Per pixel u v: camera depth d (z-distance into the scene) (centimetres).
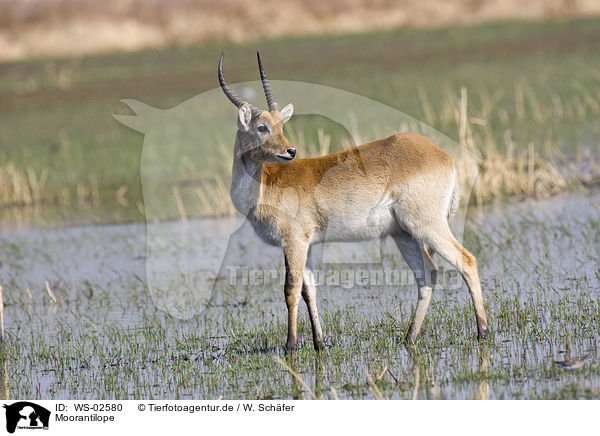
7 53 12269
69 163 6419
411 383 2339
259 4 13538
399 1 13438
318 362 2570
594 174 4762
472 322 2789
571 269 3272
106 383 2528
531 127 6112
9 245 4516
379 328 2861
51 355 2844
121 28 12706
